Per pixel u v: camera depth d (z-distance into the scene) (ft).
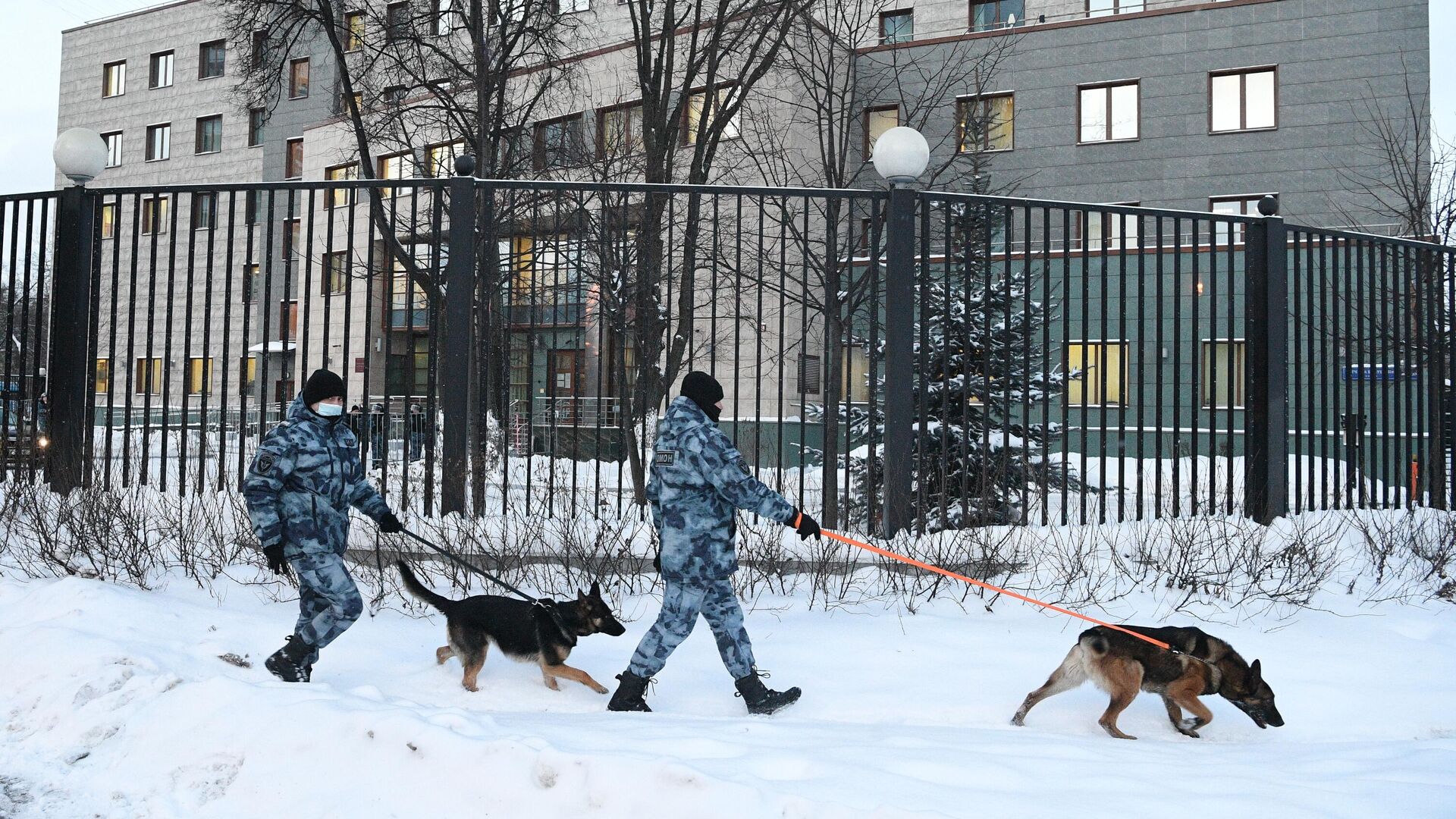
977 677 17.71
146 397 25.66
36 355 26.32
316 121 110.42
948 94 75.56
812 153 67.36
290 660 16.16
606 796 10.59
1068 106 79.51
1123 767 12.36
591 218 33.68
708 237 53.62
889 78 76.02
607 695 16.85
